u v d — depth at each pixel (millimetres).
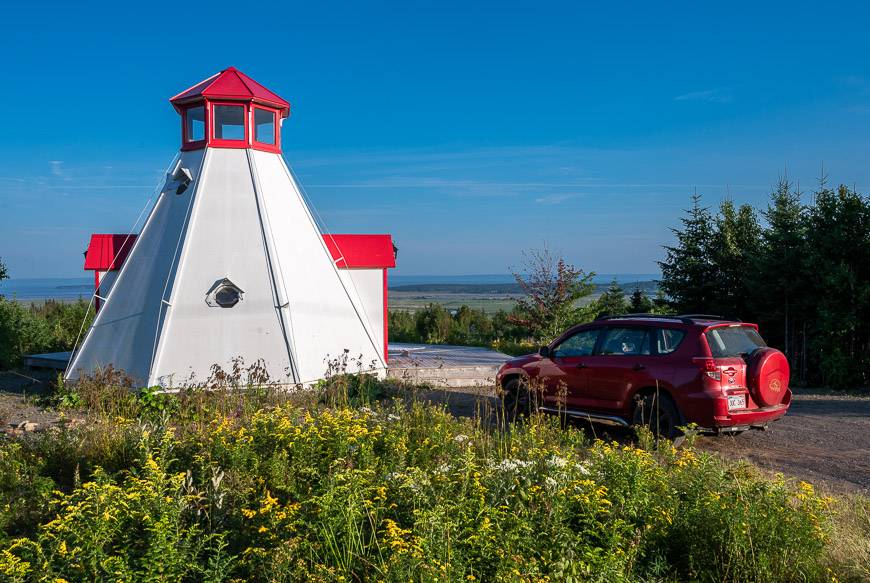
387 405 11391
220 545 4332
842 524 5488
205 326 12562
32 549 4555
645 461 5668
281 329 12914
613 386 9484
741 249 19047
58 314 23781
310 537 4621
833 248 16391
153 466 5371
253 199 13656
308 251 14234
